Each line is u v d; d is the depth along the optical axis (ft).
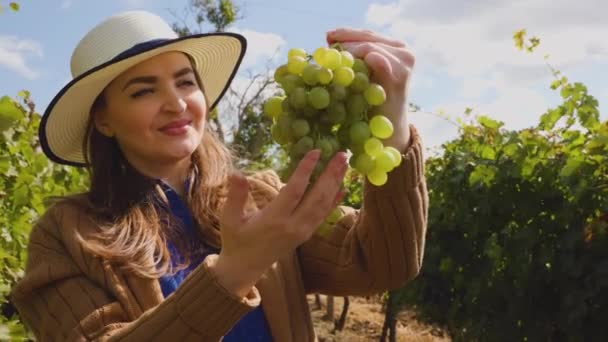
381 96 4.57
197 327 4.43
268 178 7.02
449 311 20.49
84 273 5.62
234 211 4.27
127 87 5.99
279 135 4.63
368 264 6.06
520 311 16.85
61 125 6.77
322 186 4.25
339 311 39.45
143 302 5.56
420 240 5.83
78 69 6.66
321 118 4.51
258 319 6.07
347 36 5.06
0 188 14.89
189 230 6.40
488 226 18.90
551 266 16.02
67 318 5.30
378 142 4.55
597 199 15.14
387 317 27.20
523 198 17.19
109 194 6.22
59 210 6.07
